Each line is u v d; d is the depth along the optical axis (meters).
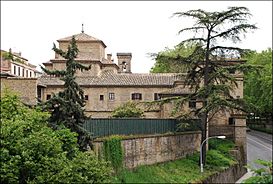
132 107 55.09
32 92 48.22
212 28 47.56
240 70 46.41
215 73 46.12
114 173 36.00
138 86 64.00
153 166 42.84
